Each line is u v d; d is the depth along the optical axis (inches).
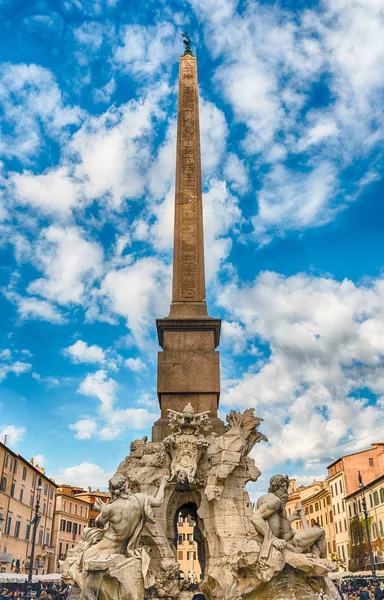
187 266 753.0
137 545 494.0
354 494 2477.9
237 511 582.9
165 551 570.6
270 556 476.4
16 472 2193.7
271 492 516.4
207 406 663.8
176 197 799.7
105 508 484.7
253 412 645.9
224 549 557.3
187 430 605.3
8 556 1796.3
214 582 549.0
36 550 2463.1
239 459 598.2
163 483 525.3
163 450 605.6
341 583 1776.6
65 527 2864.2
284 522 504.7
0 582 1539.1
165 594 552.1
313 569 473.7
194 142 834.2
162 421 648.4
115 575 453.1
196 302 730.8
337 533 2731.3
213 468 594.6
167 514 599.8
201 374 677.3
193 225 778.2
